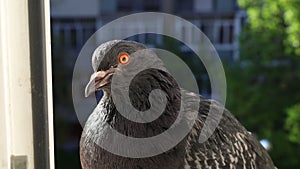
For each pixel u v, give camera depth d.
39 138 0.59
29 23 0.58
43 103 0.59
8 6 0.58
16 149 0.59
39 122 0.59
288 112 1.82
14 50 0.58
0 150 0.58
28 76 0.59
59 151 2.08
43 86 0.59
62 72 2.27
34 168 0.59
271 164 0.83
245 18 2.58
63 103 2.20
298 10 1.83
